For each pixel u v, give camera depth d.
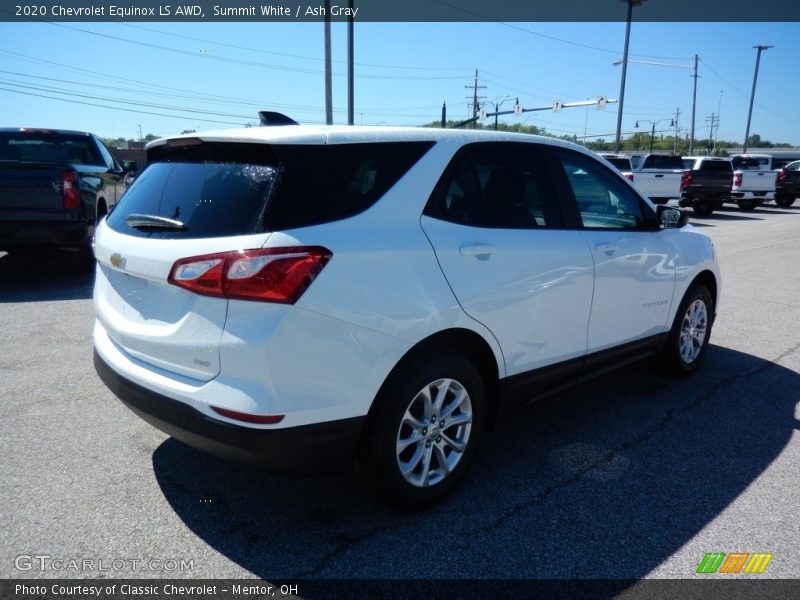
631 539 2.99
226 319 2.60
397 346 2.88
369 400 2.83
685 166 23.62
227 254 2.58
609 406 4.62
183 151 3.21
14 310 6.80
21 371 4.95
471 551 2.87
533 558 2.83
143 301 2.96
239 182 2.80
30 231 7.71
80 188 7.98
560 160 3.94
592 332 4.02
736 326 6.89
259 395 2.58
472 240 3.22
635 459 3.79
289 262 2.57
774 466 3.73
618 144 32.47
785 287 9.10
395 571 2.73
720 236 15.82
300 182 2.74
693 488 3.46
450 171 3.25
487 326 3.28
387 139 3.07
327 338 2.67
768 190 24.11
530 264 3.48
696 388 5.01
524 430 4.20
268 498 3.27
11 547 2.83
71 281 8.37
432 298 2.99
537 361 3.65
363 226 2.84
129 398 2.99
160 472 3.50
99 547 2.85
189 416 2.71
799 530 3.08
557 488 3.44
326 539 2.94
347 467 2.88
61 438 3.86
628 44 31.70
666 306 4.73
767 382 5.16
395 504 3.08
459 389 3.22
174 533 2.96
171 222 2.83
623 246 4.17
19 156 9.31
